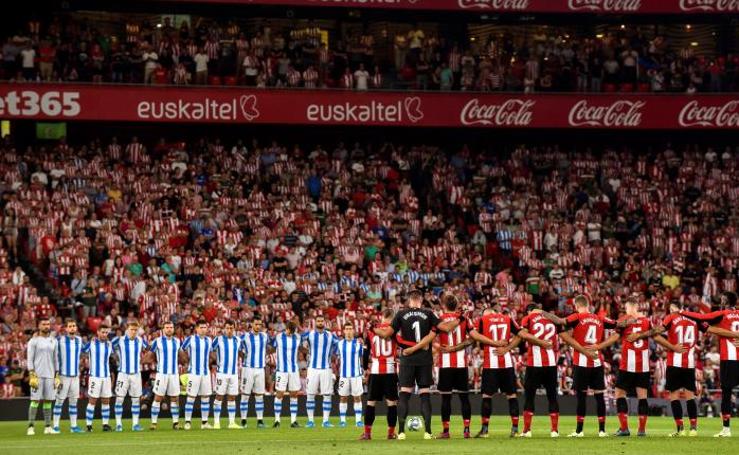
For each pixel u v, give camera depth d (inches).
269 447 859.4
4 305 1651.1
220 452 815.1
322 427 1277.1
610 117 2140.7
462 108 2112.5
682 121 2143.2
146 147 2197.3
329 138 2287.2
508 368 997.8
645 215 2127.2
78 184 1929.1
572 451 791.1
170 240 1857.8
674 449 810.2
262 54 2135.8
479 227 2059.5
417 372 945.5
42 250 1800.0
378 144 2301.9
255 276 1800.0
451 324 951.6
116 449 879.7
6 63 2005.4
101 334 1226.6
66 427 1306.6
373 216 2021.4
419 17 2315.5
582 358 986.7
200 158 2062.0
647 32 2353.6
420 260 1920.5
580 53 2224.4
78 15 2199.8
